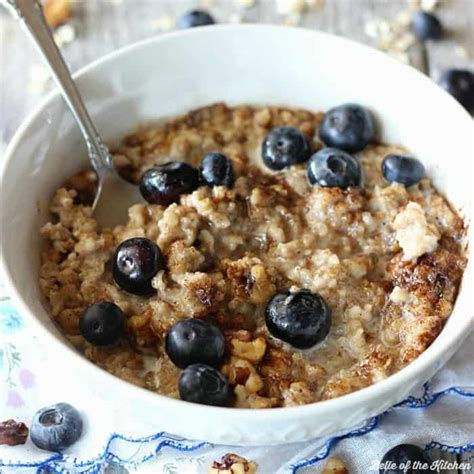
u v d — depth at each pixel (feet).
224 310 1.13
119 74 1.26
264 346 1.09
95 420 1.13
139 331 1.11
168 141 1.27
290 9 1.64
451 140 1.21
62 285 1.15
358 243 1.18
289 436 1.03
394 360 1.09
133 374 1.09
